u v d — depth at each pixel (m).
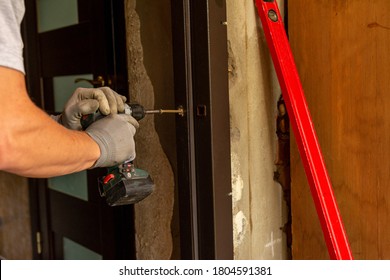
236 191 1.30
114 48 1.58
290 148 1.40
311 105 1.32
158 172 1.42
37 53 2.24
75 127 1.06
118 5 1.54
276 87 1.40
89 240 2.06
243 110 1.30
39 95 2.26
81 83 1.95
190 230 1.23
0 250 2.93
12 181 2.70
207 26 1.13
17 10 0.77
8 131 0.72
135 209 1.54
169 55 1.37
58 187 2.33
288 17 1.35
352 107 1.22
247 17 1.29
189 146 1.20
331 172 1.29
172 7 1.19
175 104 1.22
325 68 1.27
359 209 1.24
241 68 1.28
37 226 2.52
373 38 1.15
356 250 1.26
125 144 0.96
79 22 1.88
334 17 1.23
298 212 1.40
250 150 1.34
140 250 1.54
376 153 1.18
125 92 1.53
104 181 1.07
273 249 1.46
